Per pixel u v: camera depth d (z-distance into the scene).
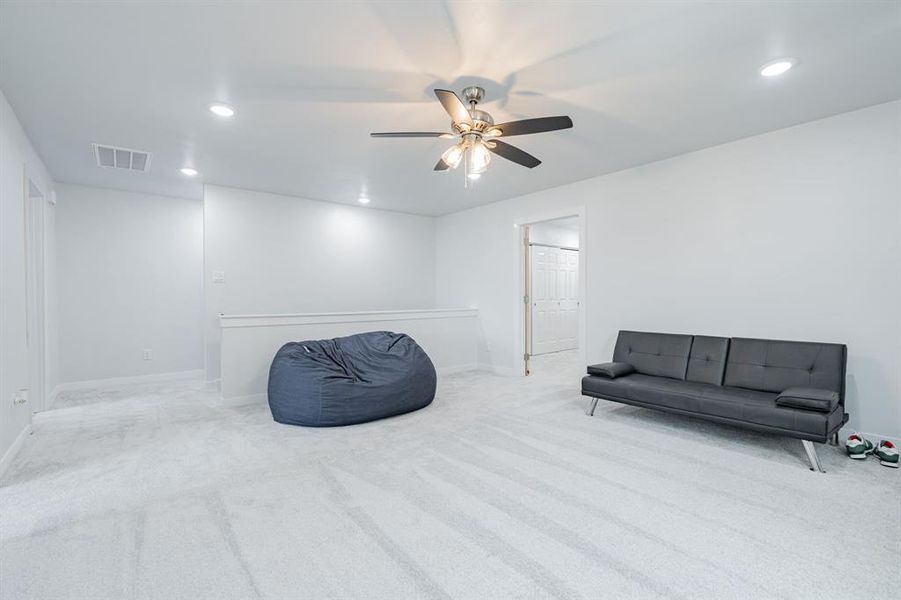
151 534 1.89
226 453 2.87
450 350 5.77
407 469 2.59
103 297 4.98
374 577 1.61
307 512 2.08
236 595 1.51
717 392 3.08
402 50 2.22
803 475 2.47
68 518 2.03
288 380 3.55
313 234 5.59
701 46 2.20
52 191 4.44
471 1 1.85
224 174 4.43
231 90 2.64
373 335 4.32
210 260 4.85
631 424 3.46
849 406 3.02
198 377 5.54
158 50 2.22
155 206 5.29
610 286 4.45
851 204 3.01
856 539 1.84
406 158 3.91
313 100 2.77
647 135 3.41
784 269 3.31
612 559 1.71
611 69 2.41
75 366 4.82
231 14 1.93
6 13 1.91
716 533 1.89
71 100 2.76
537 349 7.26
